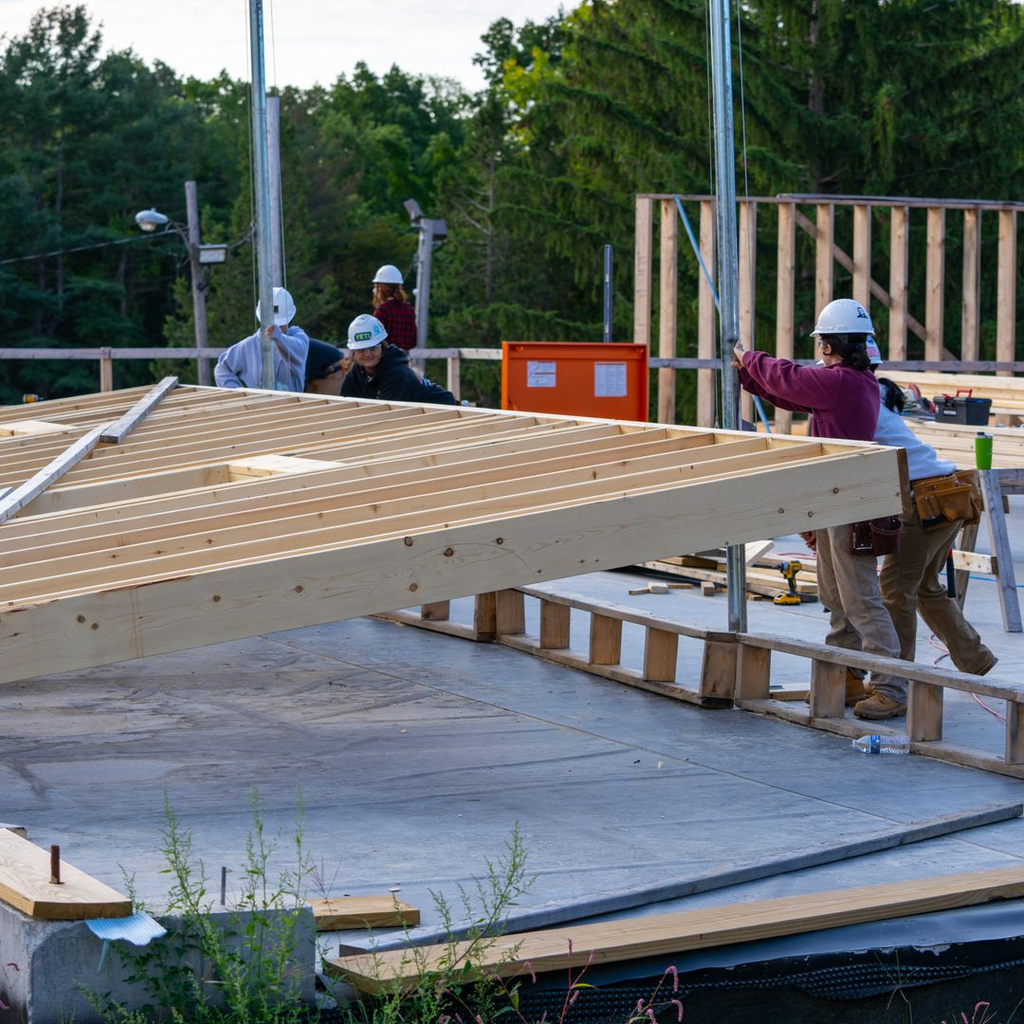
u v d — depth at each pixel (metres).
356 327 12.18
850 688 8.48
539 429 9.45
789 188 39.00
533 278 61.28
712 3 8.70
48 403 13.30
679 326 43.41
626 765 7.20
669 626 8.73
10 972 3.96
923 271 39.75
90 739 7.61
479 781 6.87
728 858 5.69
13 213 73.38
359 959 4.34
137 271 79.44
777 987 4.70
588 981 4.50
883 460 7.02
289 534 6.35
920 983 4.87
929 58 39.12
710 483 6.66
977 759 7.14
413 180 102.19
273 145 19.84
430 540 6.11
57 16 81.94
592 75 44.16
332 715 8.24
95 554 6.16
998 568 10.99
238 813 6.23
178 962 4.03
